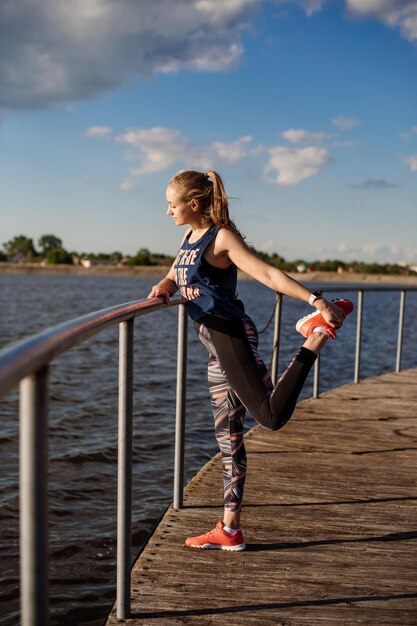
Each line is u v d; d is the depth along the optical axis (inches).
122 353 86.3
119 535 90.3
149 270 7460.6
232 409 111.3
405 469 164.2
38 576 47.0
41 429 47.3
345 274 5713.6
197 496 139.8
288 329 923.4
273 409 98.3
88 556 171.2
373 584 103.0
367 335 858.1
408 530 125.2
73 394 394.0
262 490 146.5
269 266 97.3
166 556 111.5
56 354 49.1
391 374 308.7
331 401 246.2
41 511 47.2
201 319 100.4
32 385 46.8
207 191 98.5
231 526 114.6
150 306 95.3
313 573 106.4
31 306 1529.3
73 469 240.7
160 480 228.2
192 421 317.1
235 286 102.7
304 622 91.5
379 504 139.0
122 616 91.7
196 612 93.7
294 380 99.2
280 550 115.2
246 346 99.2
